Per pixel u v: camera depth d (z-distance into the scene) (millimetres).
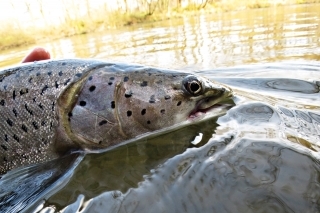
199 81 211
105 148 200
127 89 204
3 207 156
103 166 177
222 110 219
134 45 648
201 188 144
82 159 190
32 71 204
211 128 197
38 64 209
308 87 268
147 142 197
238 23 833
